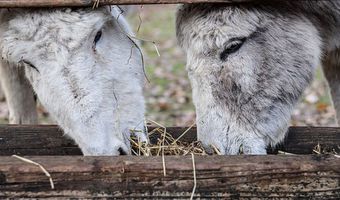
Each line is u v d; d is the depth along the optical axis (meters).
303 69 7.28
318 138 7.02
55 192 5.08
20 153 6.90
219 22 6.75
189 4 6.98
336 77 9.47
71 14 6.44
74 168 5.07
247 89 6.85
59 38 6.36
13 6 6.33
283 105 7.14
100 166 5.08
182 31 7.03
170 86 18.59
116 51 7.01
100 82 6.54
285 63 7.09
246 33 6.79
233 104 6.83
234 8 6.84
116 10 7.47
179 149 6.77
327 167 5.10
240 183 5.11
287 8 7.23
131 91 7.05
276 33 7.04
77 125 6.37
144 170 5.09
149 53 23.11
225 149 6.76
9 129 6.88
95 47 6.67
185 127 7.42
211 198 5.14
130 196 5.13
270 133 7.02
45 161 5.13
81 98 6.35
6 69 9.30
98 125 6.41
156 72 20.20
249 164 5.11
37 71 6.57
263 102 6.96
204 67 6.77
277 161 5.14
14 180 5.05
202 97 6.81
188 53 6.92
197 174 5.11
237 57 6.80
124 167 5.08
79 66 6.38
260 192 5.13
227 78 6.77
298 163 5.11
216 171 5.10
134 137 6.92
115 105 6.72
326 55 8.63
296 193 5.14
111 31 7.04
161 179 5.11
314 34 7.50
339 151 6.93
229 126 6.80
